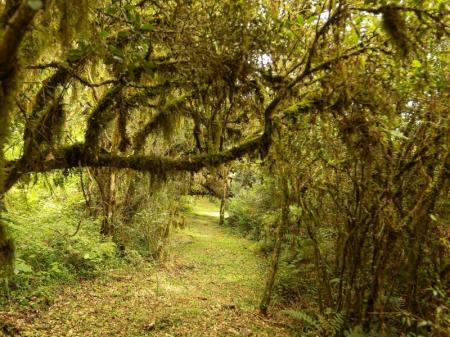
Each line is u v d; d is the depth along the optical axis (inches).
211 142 175.0
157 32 130.4
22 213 314.8
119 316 261.0
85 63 151.5
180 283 362.9
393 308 216.1
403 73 143.0
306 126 170.9
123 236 425.7
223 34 133.3
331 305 250.4
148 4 153.3
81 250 344.8
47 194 371.6
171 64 145.9
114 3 121.0
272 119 152.7
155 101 191.9
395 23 109.7
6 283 244.2
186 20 131.0
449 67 153.9
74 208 420.2
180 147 294.5
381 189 187.9
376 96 144.9
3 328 213.6
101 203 426.3
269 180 313.3
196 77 149.8
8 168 120.6
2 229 89.0
